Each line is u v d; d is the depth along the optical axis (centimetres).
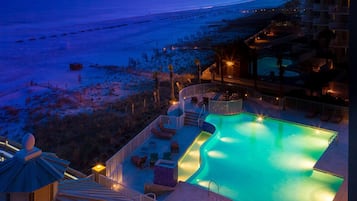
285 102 2555
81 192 743
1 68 4347
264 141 2109
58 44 6003
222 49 3825
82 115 2909
